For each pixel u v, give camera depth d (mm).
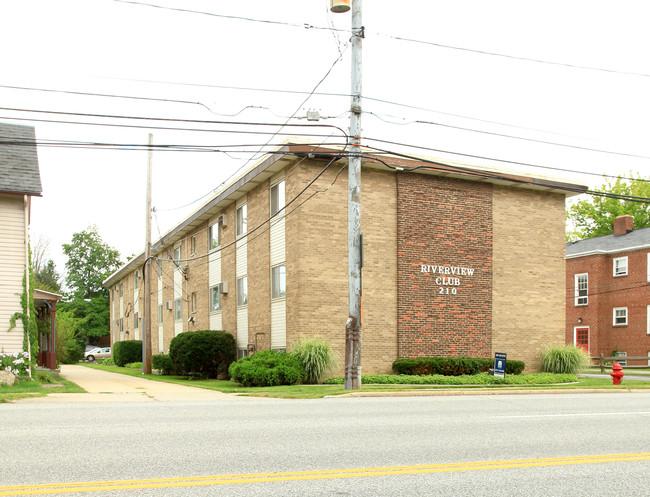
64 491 5379
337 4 16281
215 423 9391
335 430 8852
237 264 27453
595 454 7422
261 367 19453
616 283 43125
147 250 29594
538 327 25438
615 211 57938
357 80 17234
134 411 10992
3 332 18656
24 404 12609
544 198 26109
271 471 6234
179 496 5270
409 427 9273
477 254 24391
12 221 18969
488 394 17047
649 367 38438
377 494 5445
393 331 22641
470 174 23516
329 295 21797
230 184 26766
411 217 23219
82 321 52594
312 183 21578
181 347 25500
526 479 6102
